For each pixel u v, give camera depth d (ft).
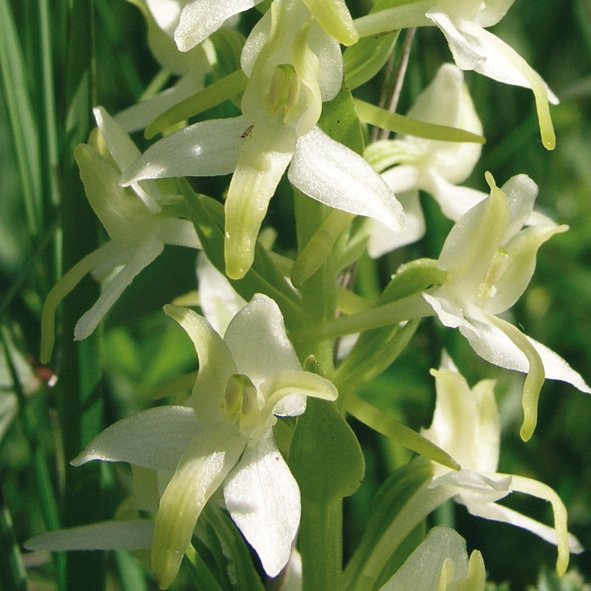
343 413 0.57
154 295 0.66
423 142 0.62
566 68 0.80
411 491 0.58
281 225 0.70
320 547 0.56
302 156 0.53
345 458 0.55
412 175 0.62
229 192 0.53
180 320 0.54
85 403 0.61
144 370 0.73
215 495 0.57
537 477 0.71
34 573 0.71
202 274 0.64
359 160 0.53
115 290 0.54
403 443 0.56
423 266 0.57
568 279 0.76
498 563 0.68
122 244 0.57
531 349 0.55
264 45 0.54
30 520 0.72
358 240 0.60
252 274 0.56
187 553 0.56
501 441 0.72
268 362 0.54
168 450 0.54
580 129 0.83
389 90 0.63
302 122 0.54
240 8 0.53
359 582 0.58
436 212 0.66
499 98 0.74
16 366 0.65
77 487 0.61
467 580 0.54
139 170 0.53
